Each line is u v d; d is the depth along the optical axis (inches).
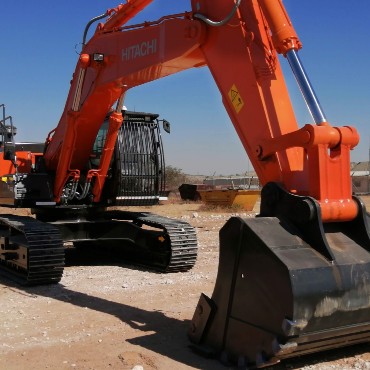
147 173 428.8
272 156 220.2
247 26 233.6
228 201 1158.3
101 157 405.4
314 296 185.8
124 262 465.7
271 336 189.2
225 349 211.8
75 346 235.6
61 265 360.8
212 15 247.1
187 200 1571.1
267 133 222.1
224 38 240.7
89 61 343.0
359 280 196.7
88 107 361.4
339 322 192.7
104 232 446.3
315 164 202.8
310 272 187.5
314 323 186.4
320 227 198.2
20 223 385.1
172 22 273.4
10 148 408.2
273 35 221.8
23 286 359.3
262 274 194.9
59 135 409.4
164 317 280.4
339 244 206.1
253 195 1160.2
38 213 442.6
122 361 216.1
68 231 432.5
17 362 217.0
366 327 201.3
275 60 229.8
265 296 193.2
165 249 412.5
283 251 192.9
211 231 725.9
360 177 2331.4
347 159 206.1
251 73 228.4
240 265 205.0
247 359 198.5
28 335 251.9
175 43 270.8
